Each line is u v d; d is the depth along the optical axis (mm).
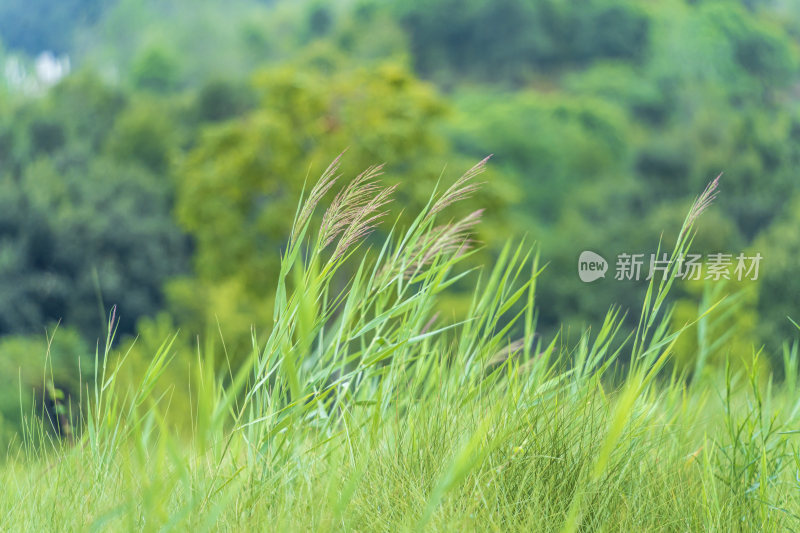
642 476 1981
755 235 31172
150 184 38375
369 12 72750
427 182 18125
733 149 38719
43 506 1942
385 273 2096
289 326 1961
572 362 2195
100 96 48906
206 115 44562
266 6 84875
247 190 21156
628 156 44688
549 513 1813
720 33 58594
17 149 44062
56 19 88875
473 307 2256
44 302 30656
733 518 1872
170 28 76688
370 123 20156
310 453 2047
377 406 2018
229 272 20609
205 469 1970
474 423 2082
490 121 47344
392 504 1826
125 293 31609
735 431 2219
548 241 33094
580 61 65938
